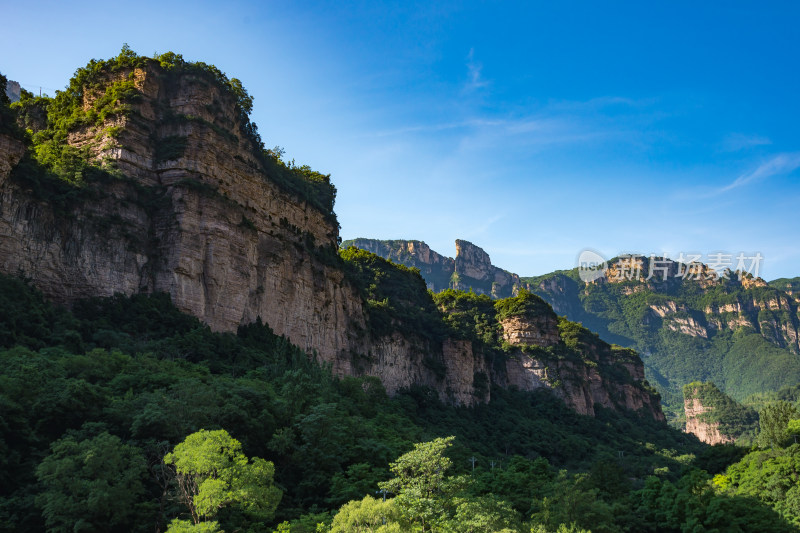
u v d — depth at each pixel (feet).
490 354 654.94
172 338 285.84
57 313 266.36
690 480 297.12
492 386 631.97
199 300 314.96
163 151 332.80
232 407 218.18
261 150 410.52
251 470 169.89
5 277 254.68
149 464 185.47
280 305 370.94
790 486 327.88
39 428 185.68
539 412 628.69
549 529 230.27
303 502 214.48
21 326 242.17
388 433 307.78
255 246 356.79
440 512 179.22
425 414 496.23
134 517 169.58
